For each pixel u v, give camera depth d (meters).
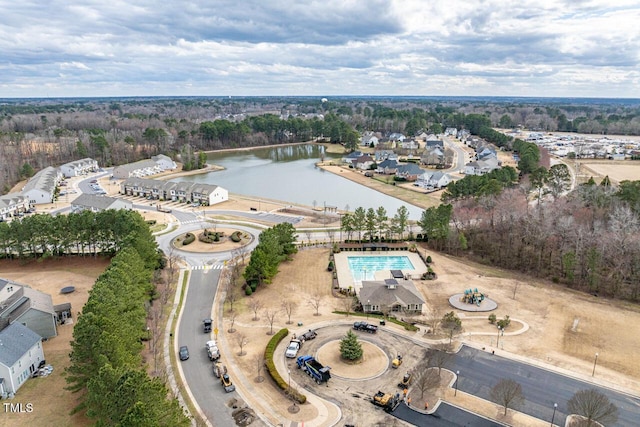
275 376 56.88
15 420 48.94
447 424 49.81
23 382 55.34
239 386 55.91
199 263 96.94
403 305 75.94
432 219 104.94
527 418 50.91
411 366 60.56
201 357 62.25
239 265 95.19
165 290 82.31
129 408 37.62
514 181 154.75
